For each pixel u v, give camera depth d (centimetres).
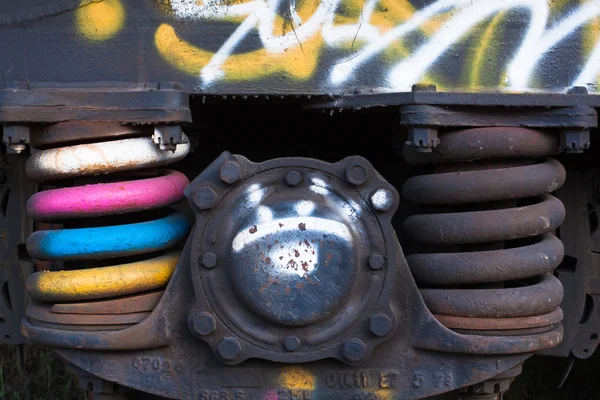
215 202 264
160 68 266
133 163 265
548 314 280
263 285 260
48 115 256
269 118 338
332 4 264
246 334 265
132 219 291
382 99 262
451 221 274
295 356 265
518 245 313
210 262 263
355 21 265
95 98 256
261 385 272
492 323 272
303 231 260
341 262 261
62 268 301
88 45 267
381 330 262
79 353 271
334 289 261
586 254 337
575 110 266
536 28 269
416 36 266
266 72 265
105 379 274
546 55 270
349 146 353
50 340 269
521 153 271
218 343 265
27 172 276
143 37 266
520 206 302
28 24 268
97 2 266
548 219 279
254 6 263
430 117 259
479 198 274
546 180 277
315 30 265
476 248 285
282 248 260
